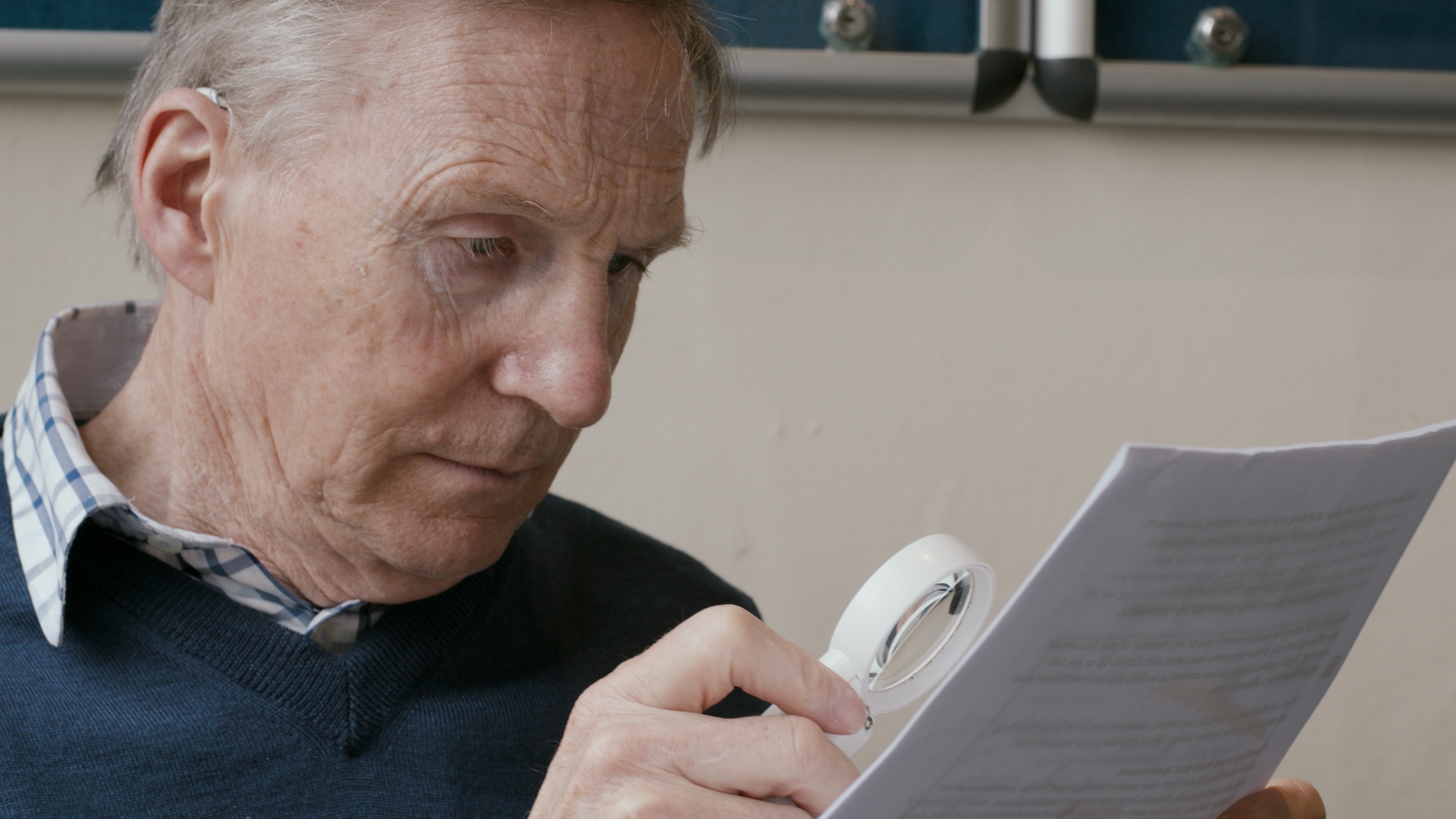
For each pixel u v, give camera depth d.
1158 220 1.08
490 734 0.65
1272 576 0.41
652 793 0.44
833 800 0.45
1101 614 0.37
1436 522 1.12
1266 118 1.03
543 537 0.79
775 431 1.09
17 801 0.55
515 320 0.53
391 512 0.57
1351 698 1.14
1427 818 1.14
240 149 0.53
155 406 0.64
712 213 1.06
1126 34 1.02
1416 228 1.10
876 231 1.07
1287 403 1.11
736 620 0.49
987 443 1.10
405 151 0.50
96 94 0.96
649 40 0.53
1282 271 1.10
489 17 0.50
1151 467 0.34
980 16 1.01
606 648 0.75
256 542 0.63
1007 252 1.08
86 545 0.61
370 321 0.52
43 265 0.99
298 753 0.60
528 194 0.50
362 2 0.50
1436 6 1.03
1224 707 0.46
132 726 0.57
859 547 1.10
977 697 0.37
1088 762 0.43
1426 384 1.12
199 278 0.57
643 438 1.08
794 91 1.00
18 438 0.67
